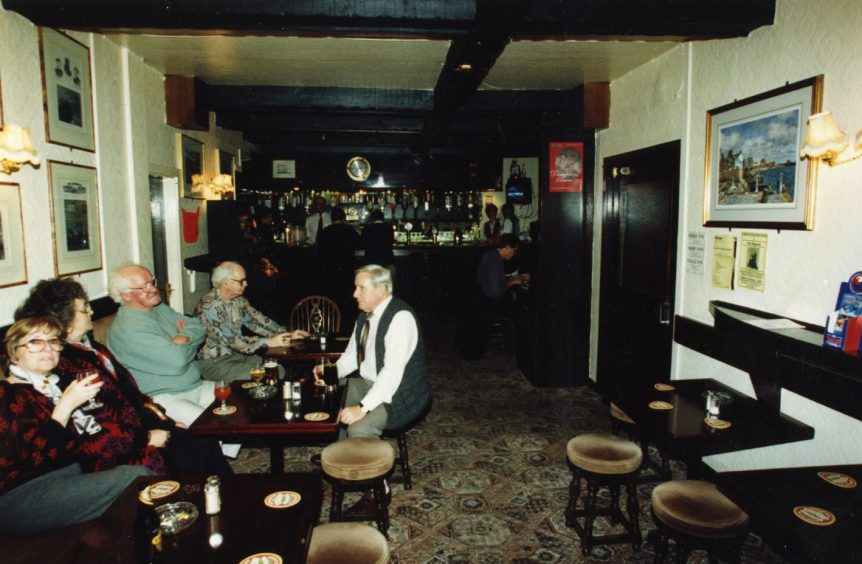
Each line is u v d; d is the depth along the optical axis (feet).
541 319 16.80
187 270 17.52
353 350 11.27
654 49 12.39
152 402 9.42
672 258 12.30
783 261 8.95
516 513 9.70
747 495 6.08
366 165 32.91
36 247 9.36
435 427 13.69
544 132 16.35
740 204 9.93
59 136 10.08
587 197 16.62
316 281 25.59
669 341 12.48
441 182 33.65
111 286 10.31
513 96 17.02
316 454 12.21
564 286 16.79
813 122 7.51
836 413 7.89
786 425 8.14
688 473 8.52
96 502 7.09
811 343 7.52
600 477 8.33
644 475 10.95
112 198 12.24
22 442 6.86
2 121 8.41
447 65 12.79
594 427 13.66
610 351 15.75
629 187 14.60
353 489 8.66
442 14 9.04
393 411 9.95
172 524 5.45
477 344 20.12
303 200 34.37
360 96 17.20
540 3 8.96
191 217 18.11
